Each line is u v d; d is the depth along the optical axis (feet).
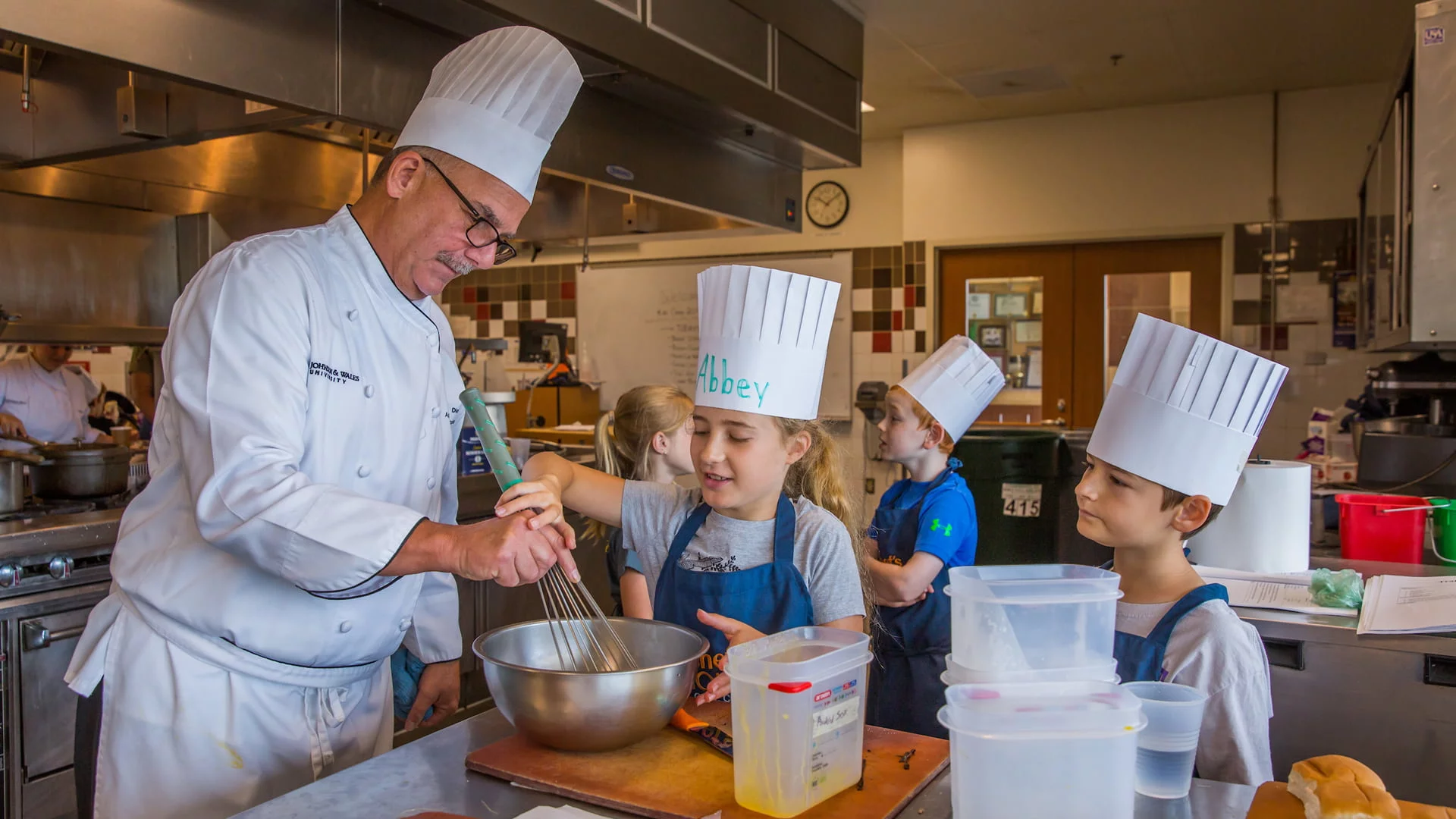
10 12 4.65
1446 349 9.55
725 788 2.84
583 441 14.61
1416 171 8.27
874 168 18.49
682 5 8.28
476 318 22.24
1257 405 3.75
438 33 6.88
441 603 5.11
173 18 5.32
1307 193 15.48
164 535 4.16
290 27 5.93
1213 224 15.98
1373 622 4.82
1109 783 2.35
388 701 4.82
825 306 3.94
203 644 4.05
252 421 3.73
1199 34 13.02
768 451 3.86
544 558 3.42
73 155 7.41
